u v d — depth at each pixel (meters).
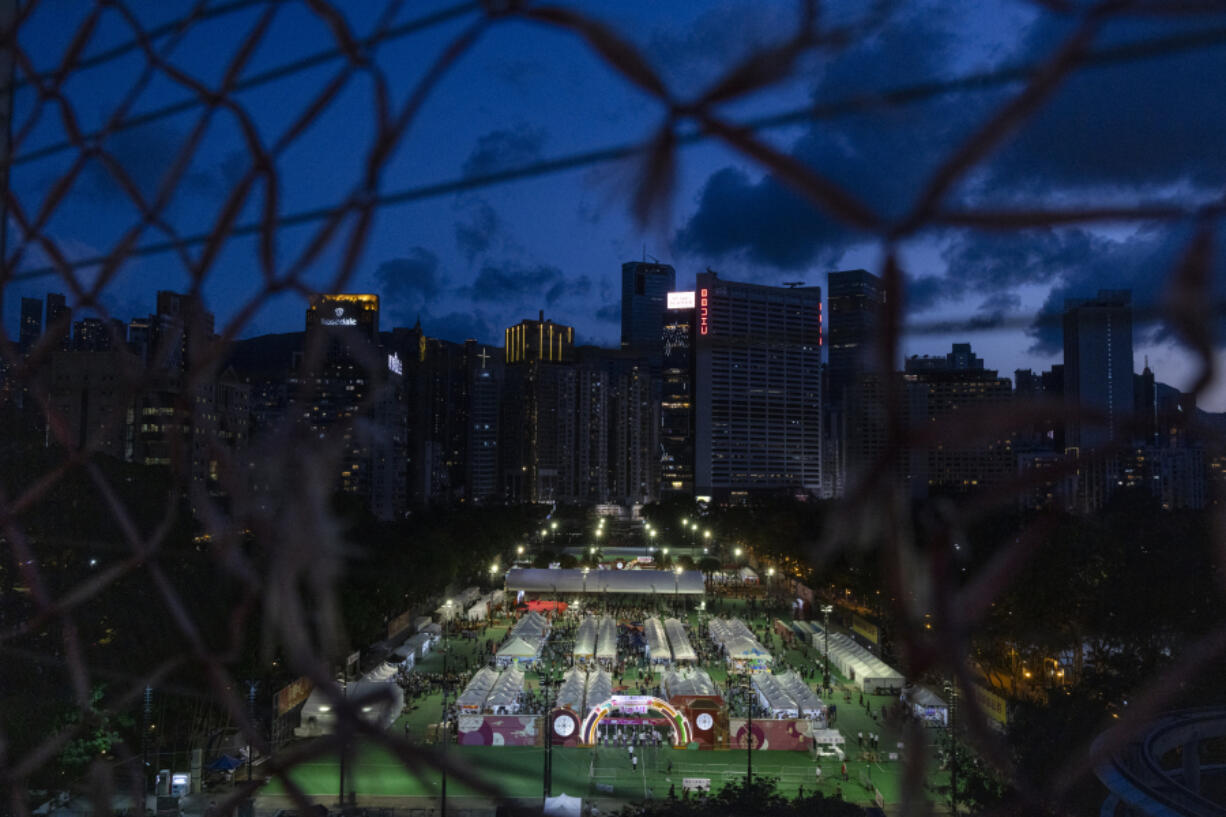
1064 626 36.50
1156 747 14.23
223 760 24.16
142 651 19.20
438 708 51.91
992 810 1.06
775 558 110.31
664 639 72.62
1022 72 0.93
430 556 76.44
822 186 0.99
